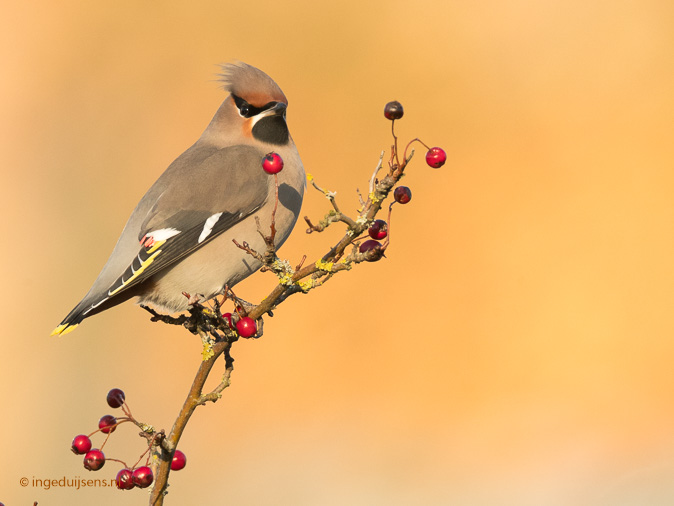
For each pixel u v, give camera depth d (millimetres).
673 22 19969
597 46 19641
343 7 19484
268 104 10891
